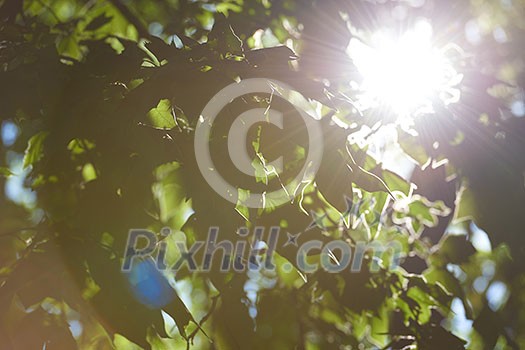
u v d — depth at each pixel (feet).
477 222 11.82
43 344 7.33
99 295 7.21
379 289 10.29
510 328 13.39
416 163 10.55
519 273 13.03
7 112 7.51
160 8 11.85
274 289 10.59
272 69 7.68
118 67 7.67
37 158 7.85
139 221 7.55
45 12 10.81
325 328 10.76
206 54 7.88
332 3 10.96
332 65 8.77
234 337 8.59
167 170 8.21
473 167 11.21
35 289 7.30
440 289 10.64
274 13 11.28
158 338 7.95
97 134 7.48
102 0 11.07
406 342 10.48
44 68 7.63
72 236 7.45
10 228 8.73
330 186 7.28
